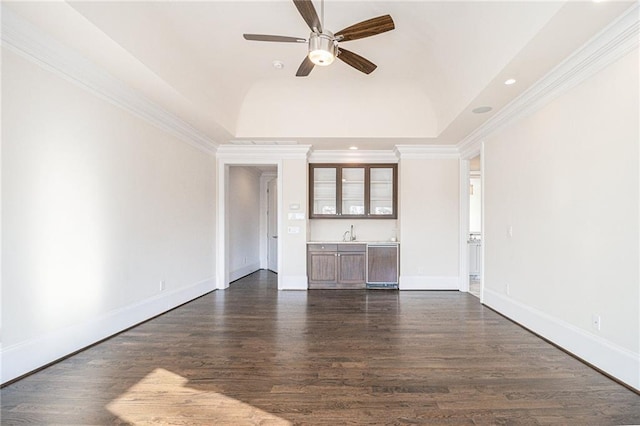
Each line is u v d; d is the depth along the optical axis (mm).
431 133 4812
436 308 4281
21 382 2242
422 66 3814
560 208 2867
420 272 5445
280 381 2297
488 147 4277
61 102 2570
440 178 5418
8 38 2156
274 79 4215
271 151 5465
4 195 2176
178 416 1887
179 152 4328
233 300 4711
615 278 2289
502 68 2729
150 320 3719
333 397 2088
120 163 3230
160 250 3922
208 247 5180
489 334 3271
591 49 2361
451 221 5426
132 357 2689
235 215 6434
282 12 2820
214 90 3941
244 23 2965
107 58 2607
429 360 2646
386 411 1935
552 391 2152
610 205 2326
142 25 2605
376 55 3586
